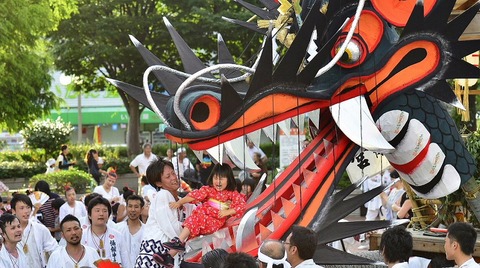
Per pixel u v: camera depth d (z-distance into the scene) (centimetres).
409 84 940
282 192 938
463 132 1146
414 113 957
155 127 5444
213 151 895
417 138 959
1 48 2755
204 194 915
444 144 968
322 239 904
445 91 939
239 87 966
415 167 973
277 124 930
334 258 909
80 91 4084
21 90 2850
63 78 3400
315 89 910
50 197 1460
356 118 916
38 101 3006
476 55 1176
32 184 2466
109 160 3456
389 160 998
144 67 3516
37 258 1076
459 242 730
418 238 1065
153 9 3559
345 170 990
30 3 2781
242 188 1193
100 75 3984
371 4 936
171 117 859
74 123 5666
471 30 1034
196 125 852
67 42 3512
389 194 1608
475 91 1134
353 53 924
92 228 1076
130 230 1103
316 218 911
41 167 3366
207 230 909
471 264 730
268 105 875
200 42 3378
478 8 926
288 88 883
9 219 1002
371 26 935
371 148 904
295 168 958
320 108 922
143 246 926
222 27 3228
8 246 1012
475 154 1074
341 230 905
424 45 934
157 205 926
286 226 904
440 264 784
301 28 878
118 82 901
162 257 910
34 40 2806
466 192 1013
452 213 1096
